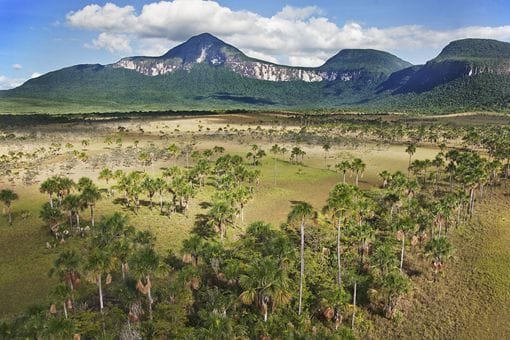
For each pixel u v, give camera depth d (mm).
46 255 95250
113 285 80062
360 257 95062
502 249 100250
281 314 73188
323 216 115000
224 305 69688
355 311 77000
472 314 77375
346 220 104062
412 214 116375
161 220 119312
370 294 80062
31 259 93375
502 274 88938
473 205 134000
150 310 68688
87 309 71688
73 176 170250
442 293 84250
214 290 75000
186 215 124688
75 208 105938
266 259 76000
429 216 103375
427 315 77750
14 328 60031
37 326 56969
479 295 82688
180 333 60875
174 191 128500
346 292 80562
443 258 90812
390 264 84312
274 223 122562
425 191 153500
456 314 77625
